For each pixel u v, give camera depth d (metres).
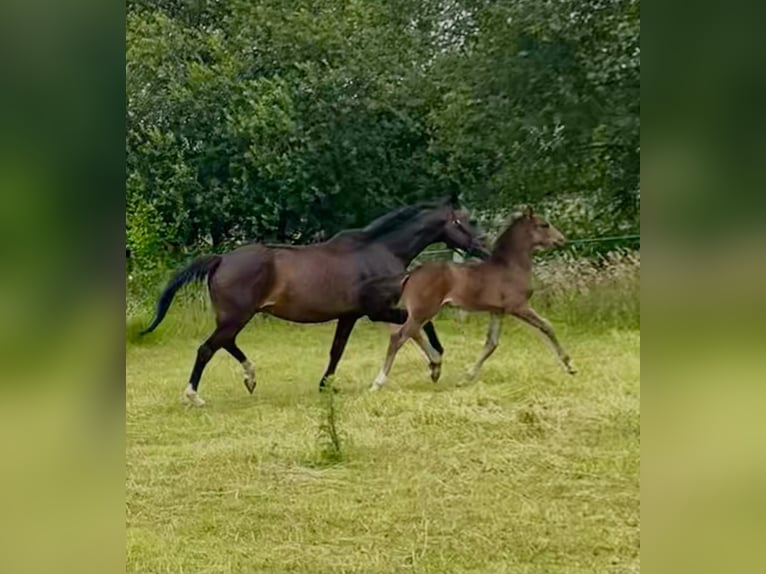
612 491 2.47
